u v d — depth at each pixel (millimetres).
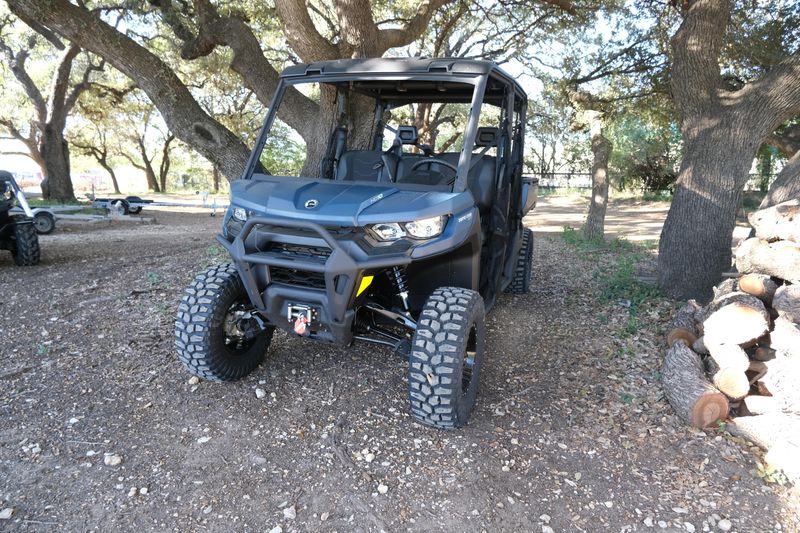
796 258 4102
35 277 7312
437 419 3371
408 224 3271
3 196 8078
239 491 2885
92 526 2596
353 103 4977
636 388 4184
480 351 3682
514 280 6910
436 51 18062
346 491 2916
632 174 31719
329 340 3535
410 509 2801
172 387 3949
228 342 4035
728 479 3146
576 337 5270
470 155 3658
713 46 6133
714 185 6156
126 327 5113
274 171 21344
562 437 3520
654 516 2822
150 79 8430
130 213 19406
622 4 11961
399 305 3977
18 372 4117
